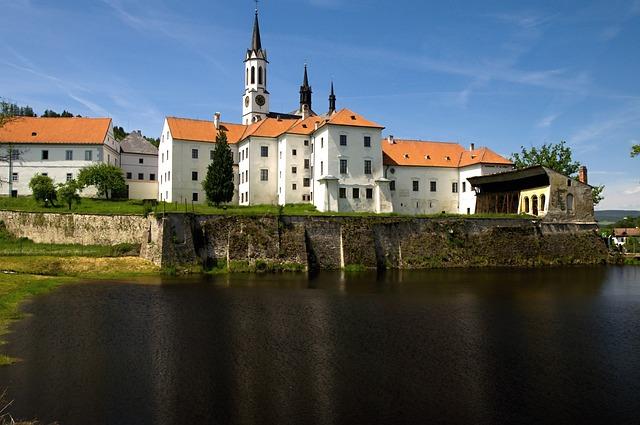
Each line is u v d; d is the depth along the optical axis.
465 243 66.00
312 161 82.81
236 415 17.86
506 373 22.55
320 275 54.41
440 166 88.81
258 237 57.09
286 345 26.36
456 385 20.98
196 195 86.50
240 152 89.94
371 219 62.47
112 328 29.53
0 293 38.72
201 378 21.41
